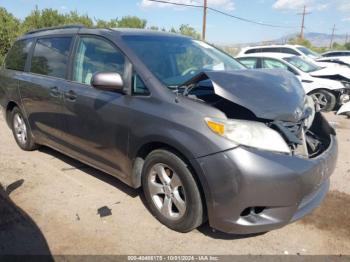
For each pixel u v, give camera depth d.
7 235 3.11
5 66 5.37
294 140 2.79
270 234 3.17
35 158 4.93
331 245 3.02
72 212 3.49
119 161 3.49
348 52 21.14
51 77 4.32
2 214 3.44
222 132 2.68
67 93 3.94
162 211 3.21
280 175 2.63
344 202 3.76
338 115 8.57
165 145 3.05
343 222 3.37
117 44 3.55
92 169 4.54
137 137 3.16
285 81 3.38
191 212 2.94
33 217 3.39
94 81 3.16
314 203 3.07
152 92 3.15
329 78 9.27
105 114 3.46
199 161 2.73
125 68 3.37
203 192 2.86
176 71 3.49
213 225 2.85
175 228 3.13
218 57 4.14
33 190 3.95
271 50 14.73
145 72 3.25
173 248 2.96
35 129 4.80
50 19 15.96
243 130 2.68
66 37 4.22
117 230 3.20
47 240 3.05
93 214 3.46
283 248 2.98
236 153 2.62
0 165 4.65
